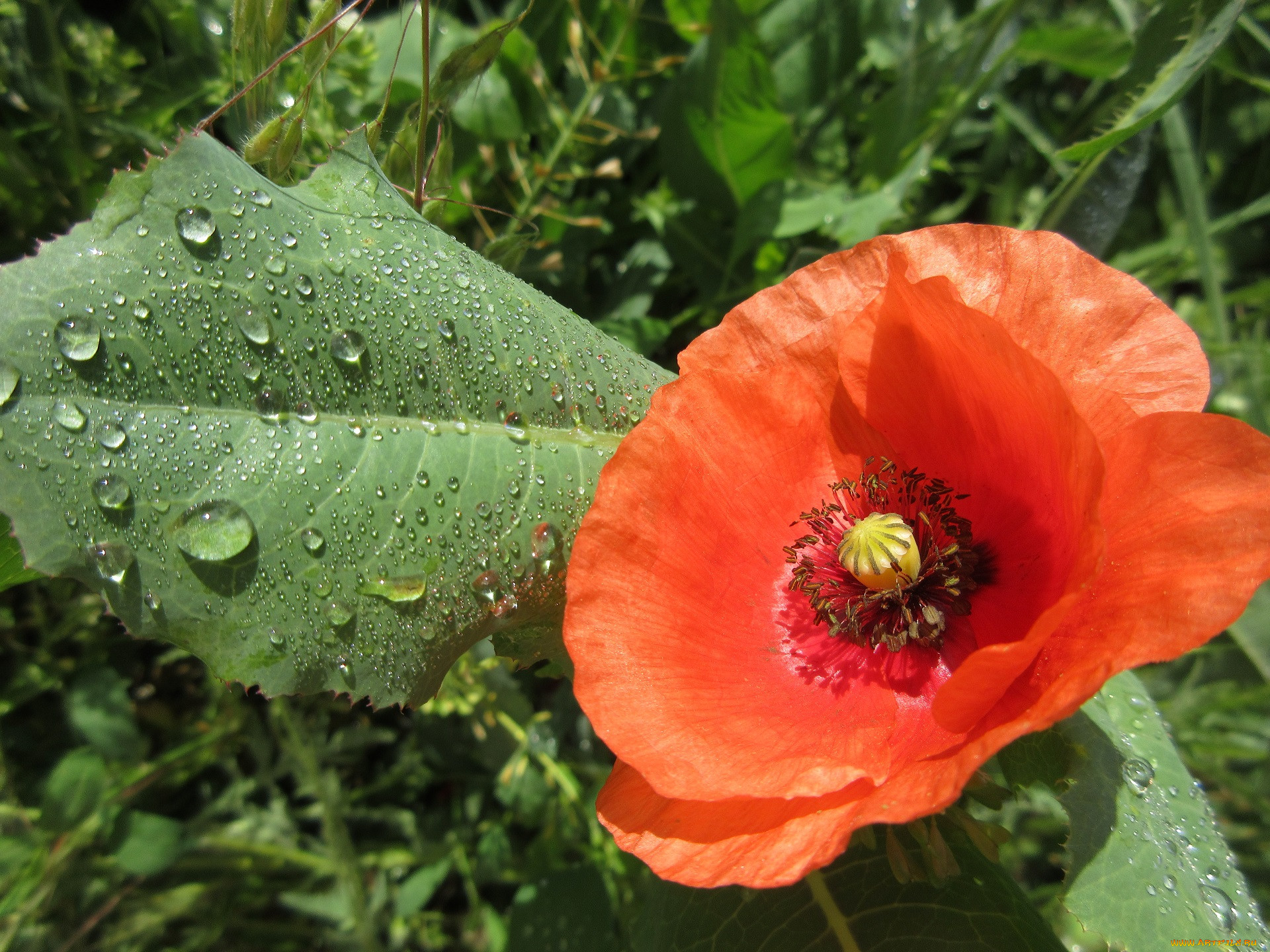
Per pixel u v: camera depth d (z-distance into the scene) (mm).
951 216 215
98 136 169
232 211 98
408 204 109
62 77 162
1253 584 72
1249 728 197
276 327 98
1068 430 79
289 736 178
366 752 198
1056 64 203
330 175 106
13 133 168
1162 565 77
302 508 97
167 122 167
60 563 89
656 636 97
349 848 175
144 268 94
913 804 75
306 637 97
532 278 178
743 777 86
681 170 182
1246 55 207
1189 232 202
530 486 107
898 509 111
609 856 173
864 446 110
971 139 211
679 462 101
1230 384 203
